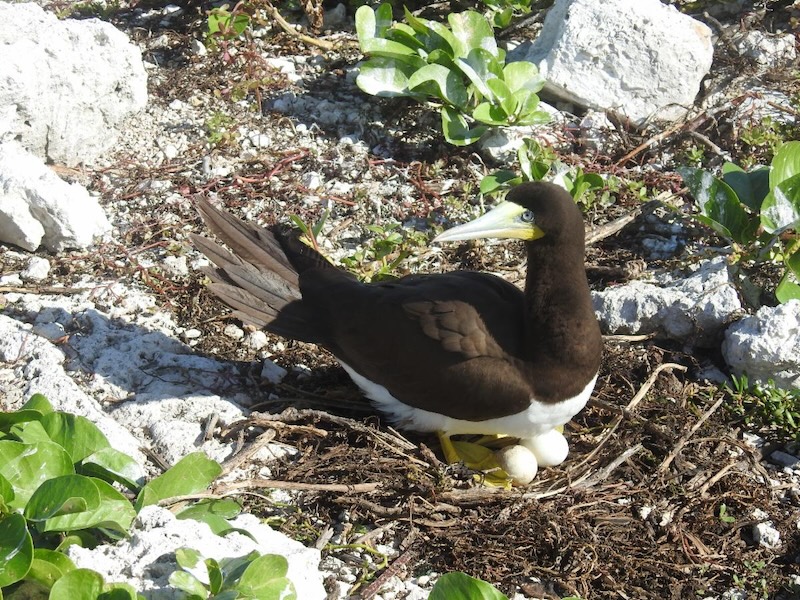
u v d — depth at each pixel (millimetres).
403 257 9633
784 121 11445
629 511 7566
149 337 8797
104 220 9922
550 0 12859
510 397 7625
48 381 8109
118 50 10797
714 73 12180
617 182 10531
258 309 8320
